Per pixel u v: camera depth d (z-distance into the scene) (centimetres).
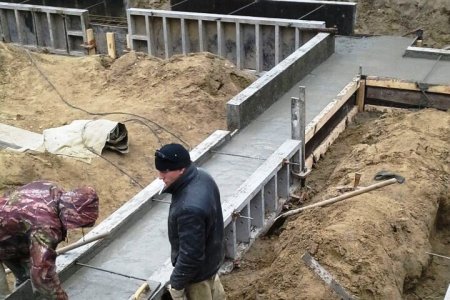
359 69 881
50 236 358
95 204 363
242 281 538
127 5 1366
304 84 854
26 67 987
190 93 876
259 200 593
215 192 369
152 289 453
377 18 1240
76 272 494
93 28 1214
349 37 1046
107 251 523
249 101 731
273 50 1044
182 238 354
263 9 1120
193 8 1202
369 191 562
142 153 749
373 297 464
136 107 852
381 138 743
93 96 912
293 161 668
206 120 836
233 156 672
